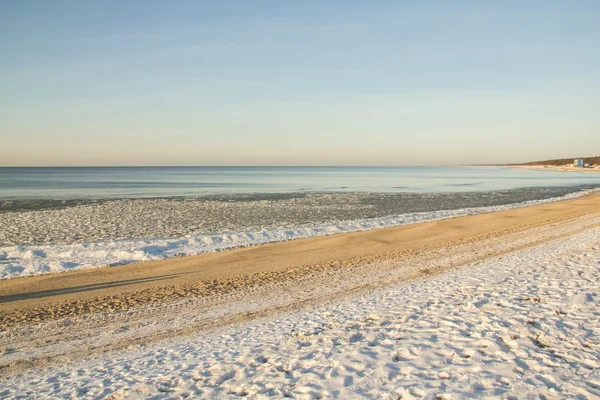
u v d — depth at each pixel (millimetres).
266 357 6602
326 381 5543
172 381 5906
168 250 17047
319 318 8695
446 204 37344
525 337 6688
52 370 6680
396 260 14891
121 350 7461
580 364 5699
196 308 9812
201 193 51406
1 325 8766
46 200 40562
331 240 18969
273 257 15562
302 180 91938
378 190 57281
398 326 7668
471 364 5809
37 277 12898
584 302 8328
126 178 102000
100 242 18969
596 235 18172
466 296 9445
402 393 5098
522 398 4852
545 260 13195
